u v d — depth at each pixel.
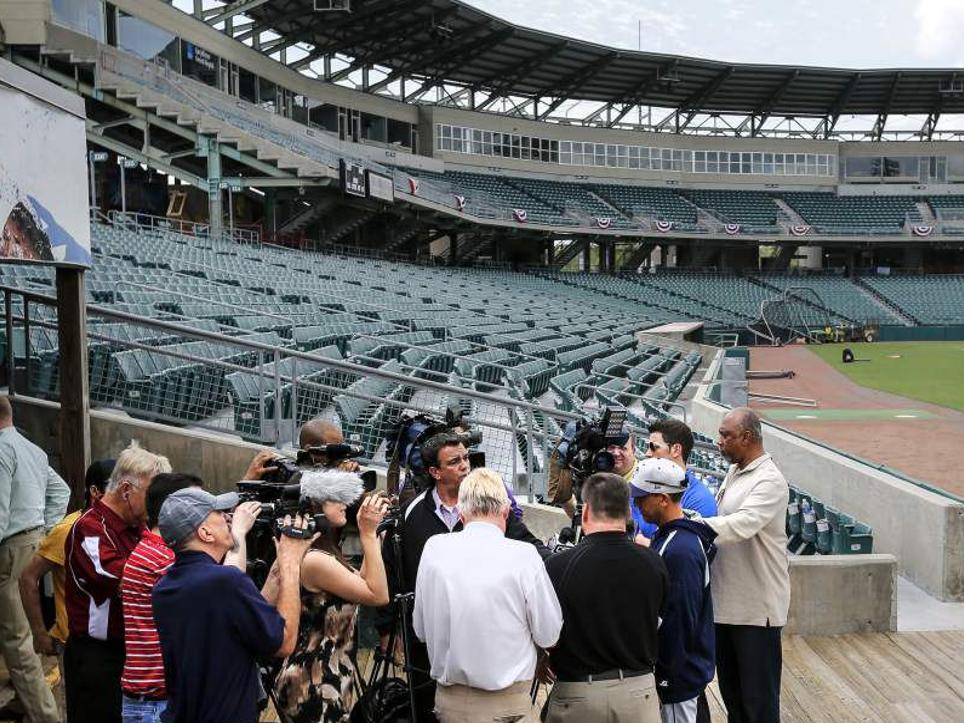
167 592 2.97
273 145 29.64
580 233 50.97
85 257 5.53
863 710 5.20
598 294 49.41
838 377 31.55
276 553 3.49
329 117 43.78
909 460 15.62
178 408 7.54
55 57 26.25
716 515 4.50
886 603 6.46
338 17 38.94
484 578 3.28
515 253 56.06
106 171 30.70
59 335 5.86
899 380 30.39
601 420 4.55
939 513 7.33
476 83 50.94
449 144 49.38
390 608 4.11
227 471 6.66
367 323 16.89
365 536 3.42
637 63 50.19
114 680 3.83
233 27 38.16
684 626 3.74
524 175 52.41
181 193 33.78
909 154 59.69
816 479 10.27
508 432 8.69
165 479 3.31
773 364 37.06
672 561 3.76
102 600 3.80
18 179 4.65
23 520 4.58
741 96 56.44
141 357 7.79
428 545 3.45
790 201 58.12
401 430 4.60
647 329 37.09
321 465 3.75
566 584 3.47
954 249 61.69
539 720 3.59
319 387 7.19
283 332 13.47
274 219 34.91
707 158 57.53
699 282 55.53
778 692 4.45
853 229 56.47
